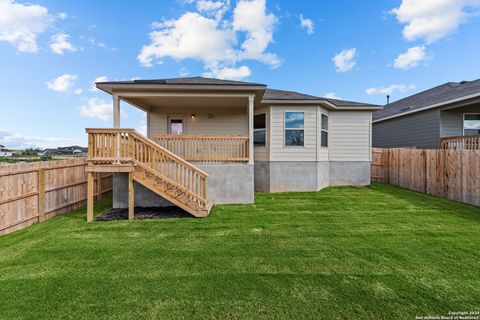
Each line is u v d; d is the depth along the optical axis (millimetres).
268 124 8312
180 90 6430
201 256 3277
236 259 3191
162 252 3400
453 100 8586
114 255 3297
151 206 6211
